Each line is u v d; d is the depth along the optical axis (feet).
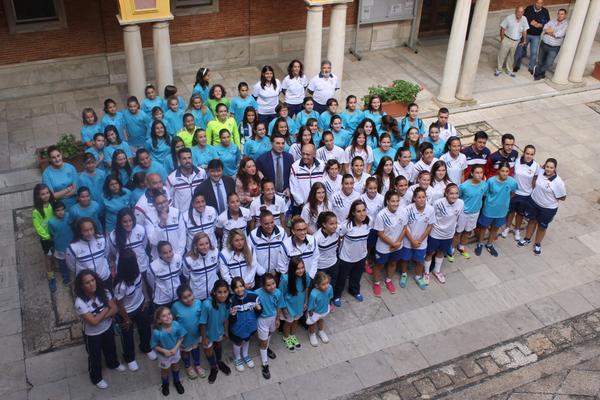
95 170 28.30
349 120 33.37
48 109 42.83
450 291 29.53
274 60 51.19
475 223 30.40
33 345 25.39
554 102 47.78
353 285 28.32
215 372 23.99
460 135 42.50
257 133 30.30
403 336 26.91
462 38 42.42
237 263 23.75
